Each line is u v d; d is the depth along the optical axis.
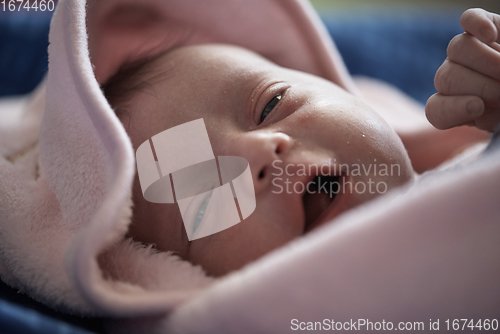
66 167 0.57
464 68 0.55
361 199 0.57
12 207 0.61
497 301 0.39
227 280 0.47
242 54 0.81
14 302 0.56
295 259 0.42
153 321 0.49
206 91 0.69
